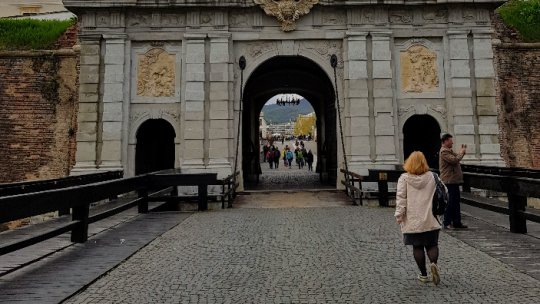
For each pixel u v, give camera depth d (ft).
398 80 64.59
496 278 21.89
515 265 24.14
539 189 29.53
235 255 27.30
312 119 356.79
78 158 62.08
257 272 23.48
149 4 63.05
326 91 77.00
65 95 65.57
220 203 50.26
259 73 78.64
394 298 19.13
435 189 21.16
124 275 23.06
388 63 63.52
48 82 65.82
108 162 61.87
